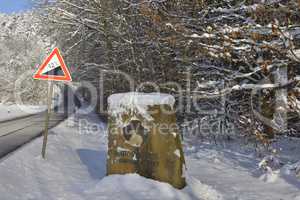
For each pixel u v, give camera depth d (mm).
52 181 7309
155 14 8797
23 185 6711
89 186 6996
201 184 7262
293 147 11891
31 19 22297
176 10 9523
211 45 8109
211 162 10164
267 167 8047
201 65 9539
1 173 6859
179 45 9102
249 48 7816
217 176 8406
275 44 7539
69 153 10859
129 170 6973
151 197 6223
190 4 9484
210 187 7223
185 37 8211
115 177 6914
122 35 16016
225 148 12117
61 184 7137
